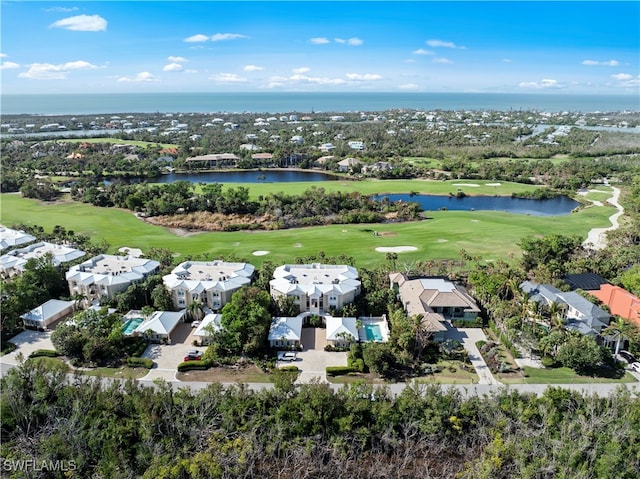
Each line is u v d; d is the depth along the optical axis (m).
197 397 49.91
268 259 99.62
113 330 64.12
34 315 70.69
